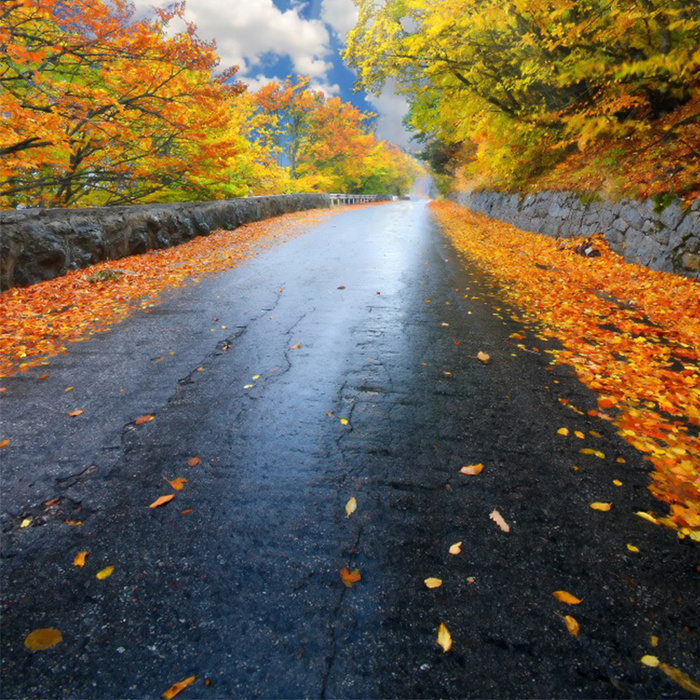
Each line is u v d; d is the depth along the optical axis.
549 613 1.67
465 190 26.39
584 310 5.43
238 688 1.43
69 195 11.70
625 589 1.77
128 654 1.54
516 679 1.45
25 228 6.45
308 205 23.88
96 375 3.71
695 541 2.00
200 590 1.78
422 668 1.48
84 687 1.44
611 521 2.12
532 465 2.53
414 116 14.41
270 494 2.31
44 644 1.57
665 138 8.10
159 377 3.67
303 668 1.49
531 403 3.21
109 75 9.39
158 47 8.71
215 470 2.50
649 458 2.59
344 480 2.41
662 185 7.13
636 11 6.44
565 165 12.13
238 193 15.60
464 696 1.40
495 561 1.90
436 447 2.70
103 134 9.48
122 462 2.57
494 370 3.76
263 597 1.75
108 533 2.06
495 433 2.84
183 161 11.41
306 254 9.38
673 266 6.43
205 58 9.22
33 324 4.93
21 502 2.26
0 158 8.12
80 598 1.75
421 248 10.15
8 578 1.84
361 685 1.43
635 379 3.56
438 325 4.89
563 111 9.88
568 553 1.94
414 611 1.68
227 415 3.07
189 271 7.74
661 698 1.39
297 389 3.44
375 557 1.93
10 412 3.12
